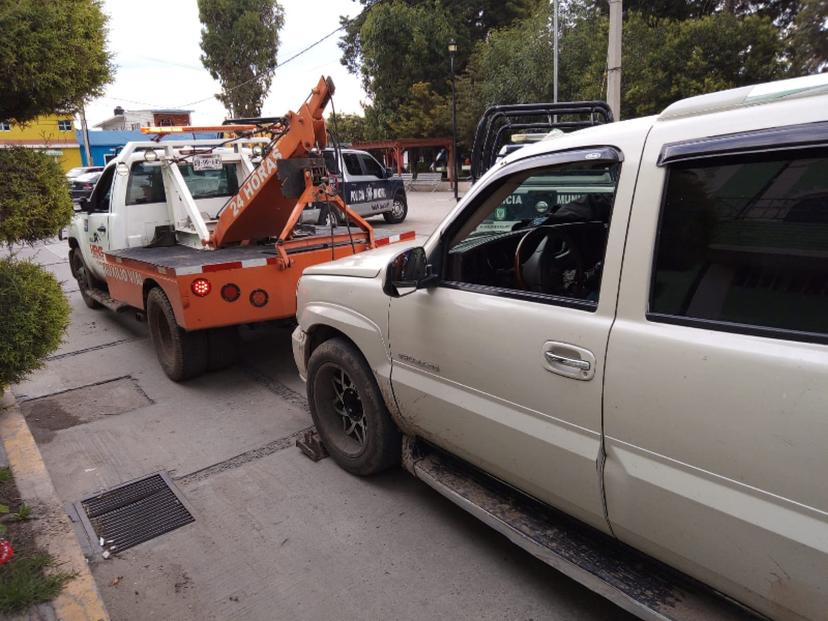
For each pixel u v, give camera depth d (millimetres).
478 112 27062
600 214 3248
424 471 3156
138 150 6582
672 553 2010
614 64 12609
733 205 1836
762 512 1714
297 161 5285
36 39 3090
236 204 5750
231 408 5023
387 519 3352
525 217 3852
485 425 2619
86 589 2656
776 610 1757
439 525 3283
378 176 16281
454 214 2787
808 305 1679
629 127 2189
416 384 2990
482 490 2920
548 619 2592
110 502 3654
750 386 1713
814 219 1675
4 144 3713
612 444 2105
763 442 1689
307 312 3830
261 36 36094
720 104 1926
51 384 5754
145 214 6684
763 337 1734
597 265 2678
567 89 22562
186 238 6543
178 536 3285
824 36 15914
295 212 5324
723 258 1857
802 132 1672
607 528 2246
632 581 2213
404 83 32906
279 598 2781
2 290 3424
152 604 2781
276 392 5352
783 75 16344
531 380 2371
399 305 3037
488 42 28359
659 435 1946
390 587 2820
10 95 3273
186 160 6363
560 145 2414
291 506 3516
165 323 5578
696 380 1833
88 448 4383
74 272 8992
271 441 4379
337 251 5641
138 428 4695
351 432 3824
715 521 1823
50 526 3131
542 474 2414
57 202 3594
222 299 5035
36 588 2609
